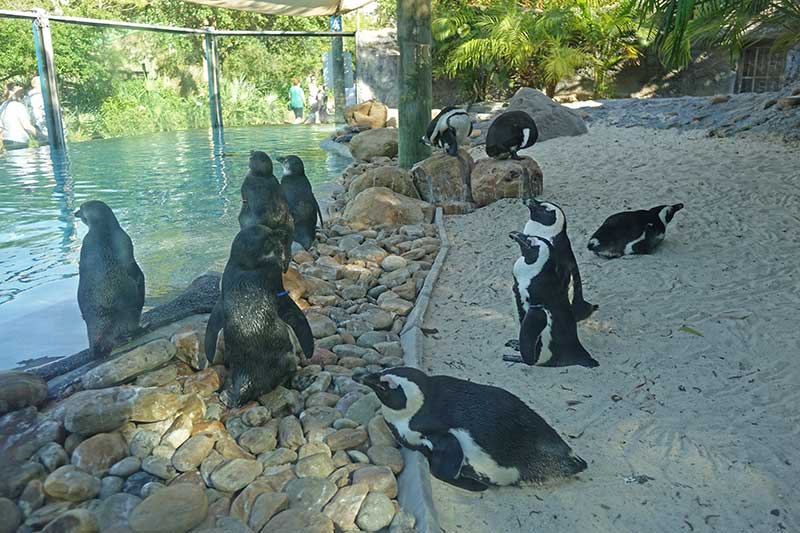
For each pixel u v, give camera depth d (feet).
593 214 28.25
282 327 14.16
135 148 56.75
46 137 60.13
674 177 33.09
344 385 14.73
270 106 86.28
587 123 56.34
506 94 79.15
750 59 74.18
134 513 10.39
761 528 10.21
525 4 77.92
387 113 65.00
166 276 21.31
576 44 75.00
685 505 10.77
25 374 13.88
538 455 11.14
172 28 68.23
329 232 28.37
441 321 18.83
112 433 12.47
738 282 19.81
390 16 111.24
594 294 19.74
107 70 71.97
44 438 12.20
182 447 12.30
